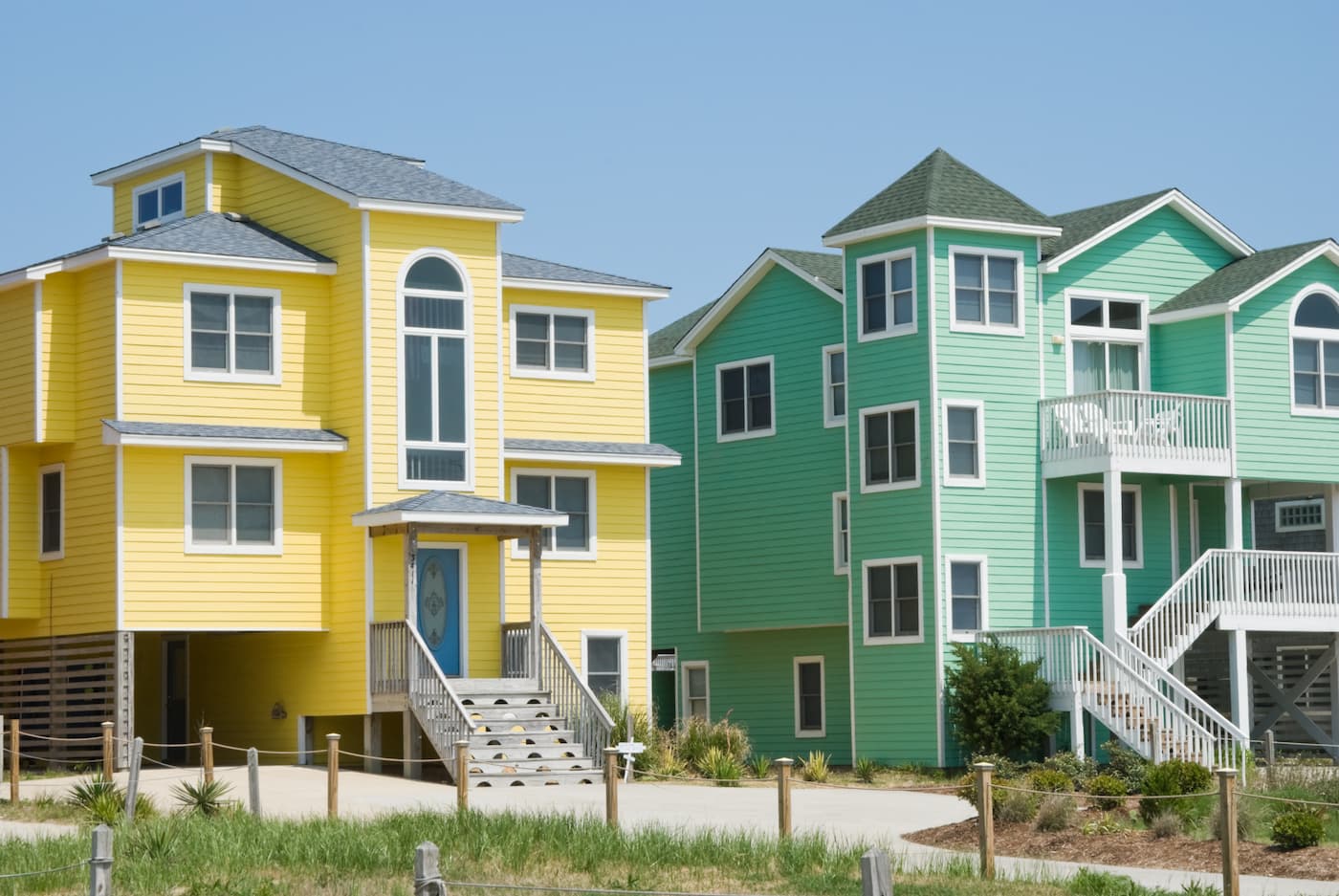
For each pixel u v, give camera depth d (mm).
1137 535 41812
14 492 36000
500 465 36281
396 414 35344
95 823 24938
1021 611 39938
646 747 34156
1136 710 35562
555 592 38281
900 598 39812
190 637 38875
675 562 46812
